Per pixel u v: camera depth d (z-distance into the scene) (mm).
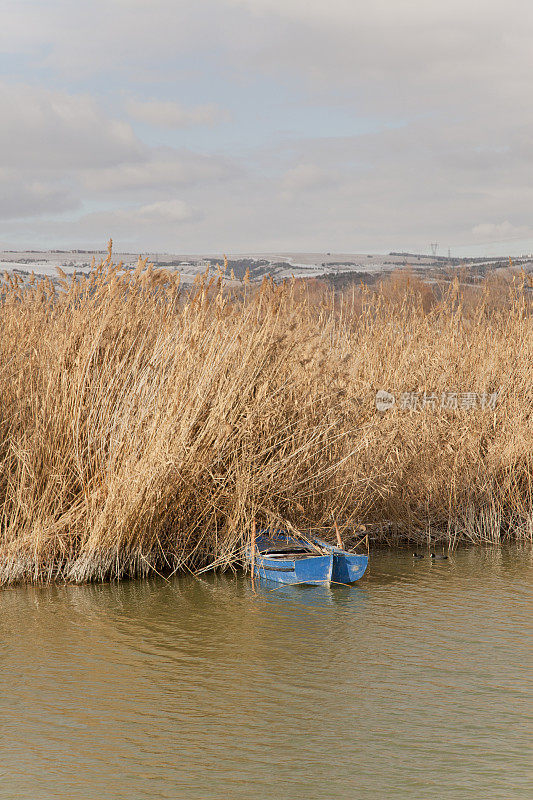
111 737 6562
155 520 10930
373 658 8172
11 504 11078
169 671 7844
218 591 10445
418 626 9117
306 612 9602
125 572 10992
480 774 5973
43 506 10758
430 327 15578
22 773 6012
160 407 10883
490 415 13820
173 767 6090
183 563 11289
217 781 5891
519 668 7914
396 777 5938
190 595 10242
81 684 7551
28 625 9102
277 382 11578
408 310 15906
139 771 6023
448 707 7082
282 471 11281
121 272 11859
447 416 13789
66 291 12336
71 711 7012
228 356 11352
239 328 11719
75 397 10898
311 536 11688
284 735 6590
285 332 11969
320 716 6910
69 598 10102
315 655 8234
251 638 8750
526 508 13672
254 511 11141
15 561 10664
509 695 7312
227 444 11125
